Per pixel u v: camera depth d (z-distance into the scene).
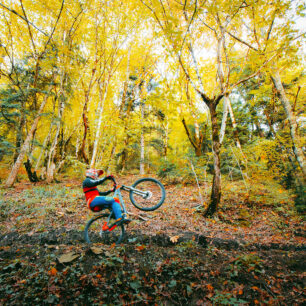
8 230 4.31
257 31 5.83
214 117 5.91
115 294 2.55
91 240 4.08
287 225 5.00
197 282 2.85
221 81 5.94
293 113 6.17
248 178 8.18
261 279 2.89
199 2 4.05
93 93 10.05
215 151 5.85
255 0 4.11
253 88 11.72
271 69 5.79
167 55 4.71
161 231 4.54
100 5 7.14
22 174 15.17
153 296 2.63
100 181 3.91
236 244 4.06
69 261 3.03
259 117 11.94
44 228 4.45
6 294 2.41
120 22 7.79
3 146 9.12
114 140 9.95
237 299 2.54
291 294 2.60
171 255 3.49
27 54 9.70
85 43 8.63
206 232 4.66
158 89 4.54
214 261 3.38
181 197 7.59
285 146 7.62
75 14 7.38
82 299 2.45
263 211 5.90
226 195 6.98
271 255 3.55
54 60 8.34
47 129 15.77
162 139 16.66
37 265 2.99
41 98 13.32
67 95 11.54
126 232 4.39
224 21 5.61
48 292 2.47
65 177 14.33
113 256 3.25
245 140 13.22
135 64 11.13
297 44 4.48
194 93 8.88
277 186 7.37
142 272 3.01
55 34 9.16
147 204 6.70
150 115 14.35
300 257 3.43
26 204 6.08
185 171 9.40
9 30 8.14
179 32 3.81
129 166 19.41
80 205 6.26
